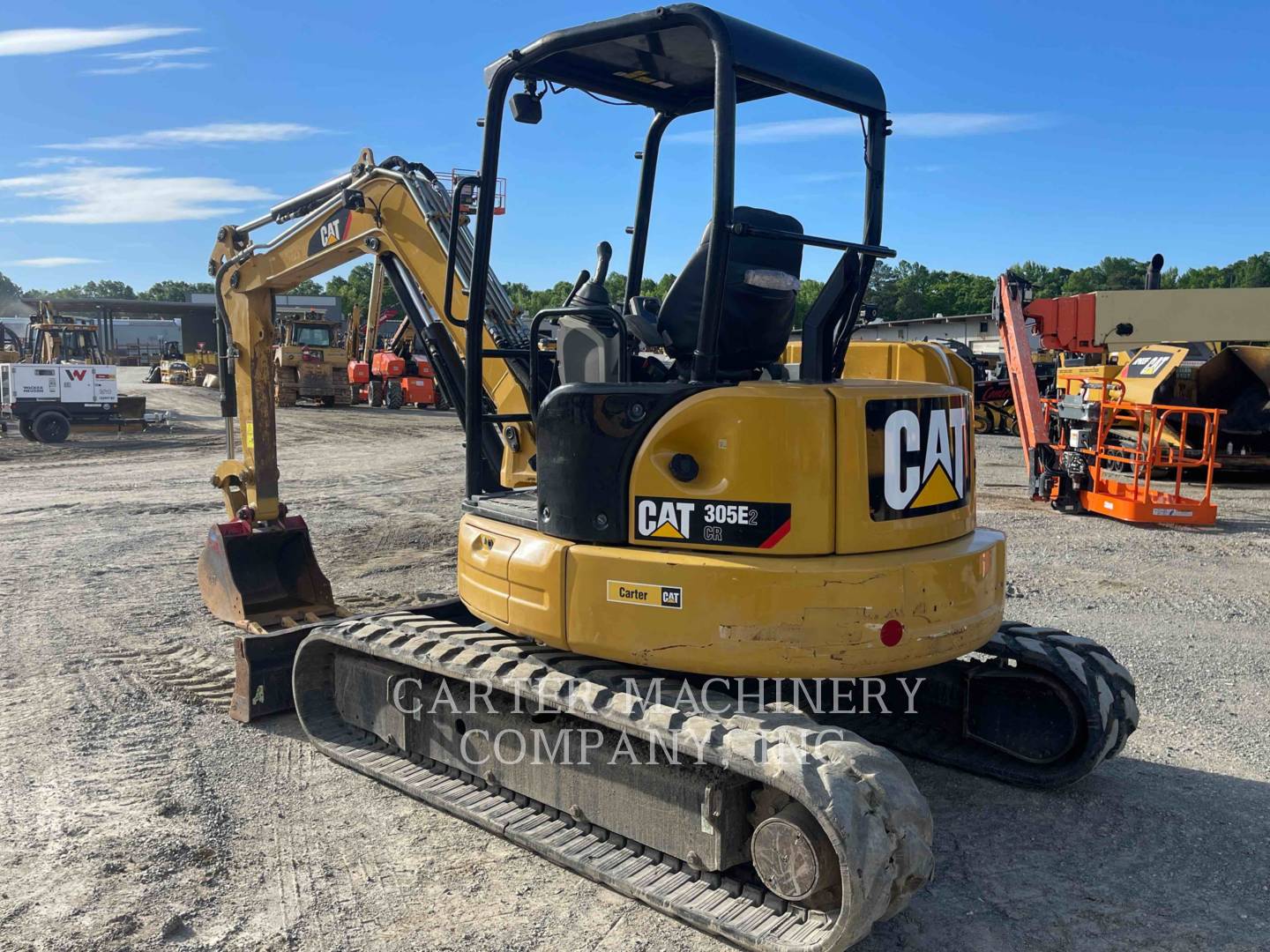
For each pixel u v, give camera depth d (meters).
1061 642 4.79
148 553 10.32
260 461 6.91
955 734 5.16
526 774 4.32
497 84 4.36
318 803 4.61
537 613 4.01
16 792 4.67
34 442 22.61
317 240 6.35
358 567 9.65
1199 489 14.82
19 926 3.55
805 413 3.55
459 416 5.74
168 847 4.14
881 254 4.29
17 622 7.63
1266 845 4.23
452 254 4.59
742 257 4.05
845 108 4.29
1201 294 15.80
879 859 3.08
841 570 3.51
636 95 5.00
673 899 3.56
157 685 6.22
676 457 3.69
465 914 3.69
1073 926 3.62
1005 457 18.83
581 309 4.21
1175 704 5.89
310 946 3.47
